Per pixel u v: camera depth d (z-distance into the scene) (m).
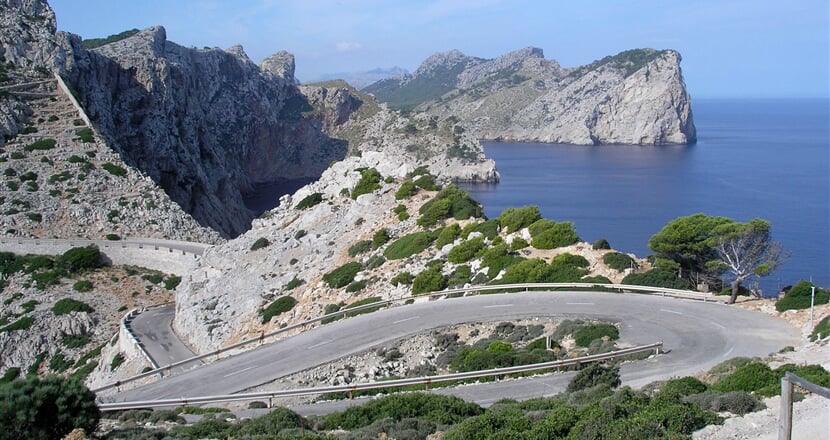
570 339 40.72
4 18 144.88
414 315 47.66
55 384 22.86
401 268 60.31
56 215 106.06
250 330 60.38
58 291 86.00
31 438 21.61
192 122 183.50
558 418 21.38
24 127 124.88
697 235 51.34
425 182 78.81
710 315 43.06
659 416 20.20
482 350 39.34
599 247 54.59
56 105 132.75
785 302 42.97
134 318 76.81
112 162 122.81
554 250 55.84
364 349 43.12
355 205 77.31
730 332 39.56
